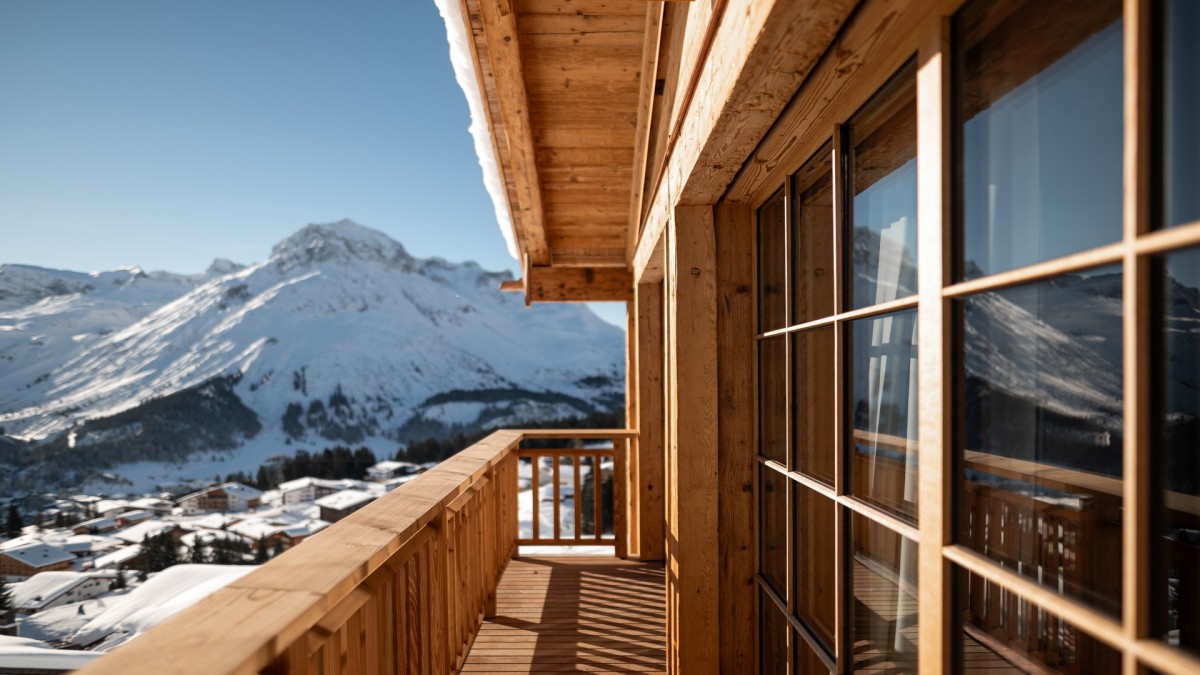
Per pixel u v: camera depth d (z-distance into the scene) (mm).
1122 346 625
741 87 1299
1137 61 583
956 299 898
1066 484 694
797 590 1731
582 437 4582
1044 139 744
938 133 914
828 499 1489
